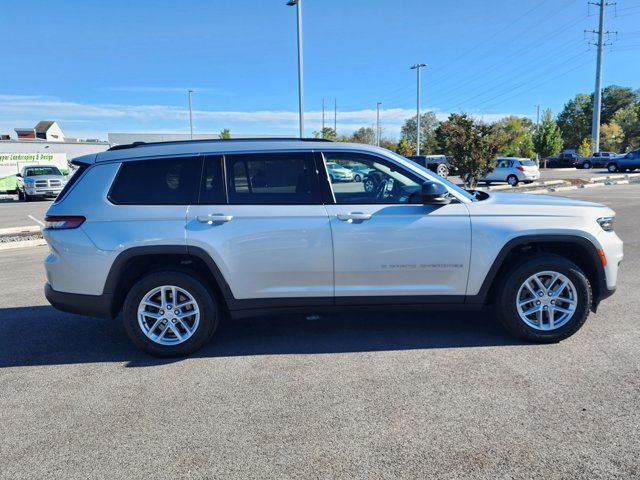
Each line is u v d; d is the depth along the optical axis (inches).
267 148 168.4
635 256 304.5
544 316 170.9
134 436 120.6
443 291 167.6
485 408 127.6
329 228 162.7
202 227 162.6
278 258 163.9
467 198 171.9
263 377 151.3
